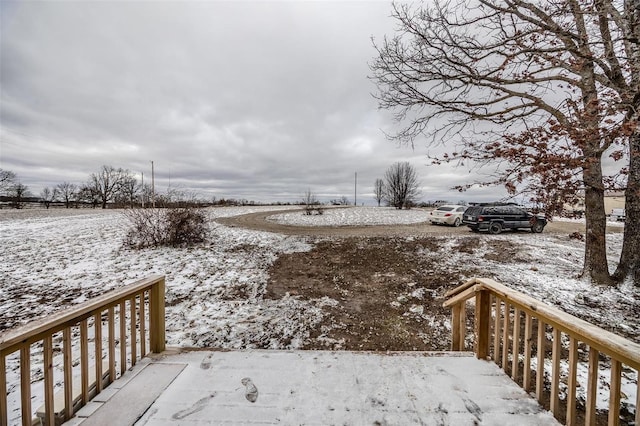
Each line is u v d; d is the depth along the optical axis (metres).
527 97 5.10
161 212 10.90
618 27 4.22
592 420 1.91
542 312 2.29
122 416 2.25
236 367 2.97
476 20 4.72
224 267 8.00
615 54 4.02
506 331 2.87
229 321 4.88
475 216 13.78
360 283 6.82
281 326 4.72
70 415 2.23
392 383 2.71
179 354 3.24
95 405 2.38
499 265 8.03
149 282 3.12
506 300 2.84
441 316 5.13
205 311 5.27
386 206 37.81
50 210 28.42
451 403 2.43
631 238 5.98
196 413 2.31
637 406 1.55
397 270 7.78
